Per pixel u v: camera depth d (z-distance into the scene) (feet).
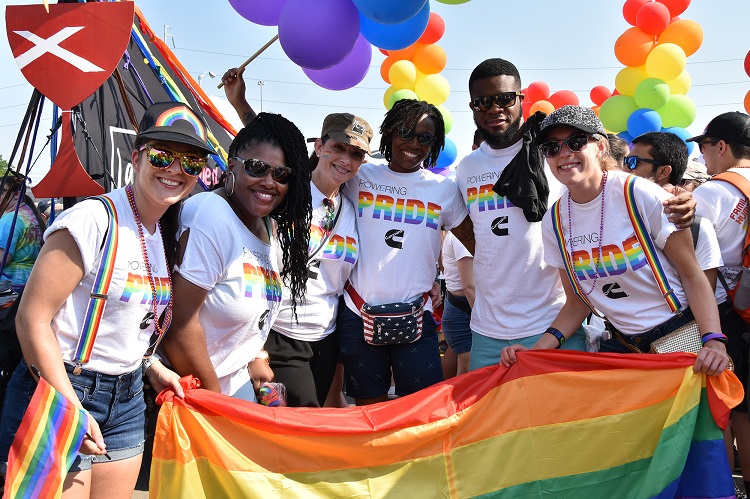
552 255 12.08
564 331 12.10
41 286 7.87
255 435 9.72
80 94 12.23
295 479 9.81
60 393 7.73
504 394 10.98
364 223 13.69
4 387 8.89
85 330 8.20
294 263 10.85
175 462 9.16
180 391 9.32
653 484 10.02
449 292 19.72
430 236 13.67
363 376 13.71
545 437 10.84
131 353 8.70
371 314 13.07
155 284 8.75
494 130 13.42
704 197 13.32
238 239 9.96
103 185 15.85
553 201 13.61
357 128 12.93
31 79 12.18
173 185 8.56
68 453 7.68
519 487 10.71
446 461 10.55
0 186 12.71
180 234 9.53
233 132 21.68
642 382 10.68
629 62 29.30
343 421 10.14
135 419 9.13
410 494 10.29
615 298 11.36
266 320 10.62
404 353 13.55
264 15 13.46
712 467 10.23
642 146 16.12
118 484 8.92
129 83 17.40
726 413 10.16
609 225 11.05
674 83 29.53
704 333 10.40
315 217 13.01
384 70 25.98
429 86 24.72
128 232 8.47
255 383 11.90
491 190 13.42
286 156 10.21
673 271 11.07
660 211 10.70
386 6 11.57
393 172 13.85
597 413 10.80
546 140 11.07
